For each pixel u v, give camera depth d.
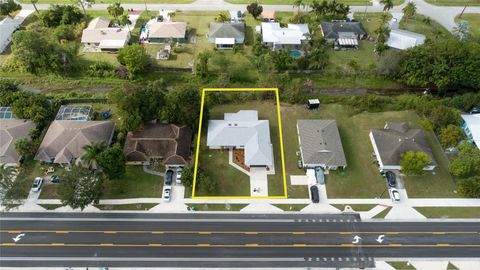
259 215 75.50
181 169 82.62
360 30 122.12
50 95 100.06
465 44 101.81
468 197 78.44
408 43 116.25
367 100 97.62
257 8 125.56
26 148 81.56
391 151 82.75
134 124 84.69
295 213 75.88
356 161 85.25
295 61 111.12
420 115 96.06
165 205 76.88
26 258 68.75
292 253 70.00
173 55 114.94
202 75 106.62
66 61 108.62
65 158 81.25
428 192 79.44
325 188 80.12
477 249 70.75
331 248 70.69
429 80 99.75
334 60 114.44
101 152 76.12
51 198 77.75
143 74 108.38
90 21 128.50
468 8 138.88
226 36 118.50
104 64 108.69
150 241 71.44
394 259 69.25
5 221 73.94
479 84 98.69
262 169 83.88
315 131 87.88
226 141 86.44
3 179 73.81
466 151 81.69
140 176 81.69
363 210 76.44
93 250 70.00
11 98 91.69
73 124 87.44
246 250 70.38
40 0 141.25
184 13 134.00
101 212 75.56
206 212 75.88
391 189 78.94
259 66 108.25
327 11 131.00
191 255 69.56
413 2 141.88
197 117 88.56
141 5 138.00
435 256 69.69
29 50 103.62
